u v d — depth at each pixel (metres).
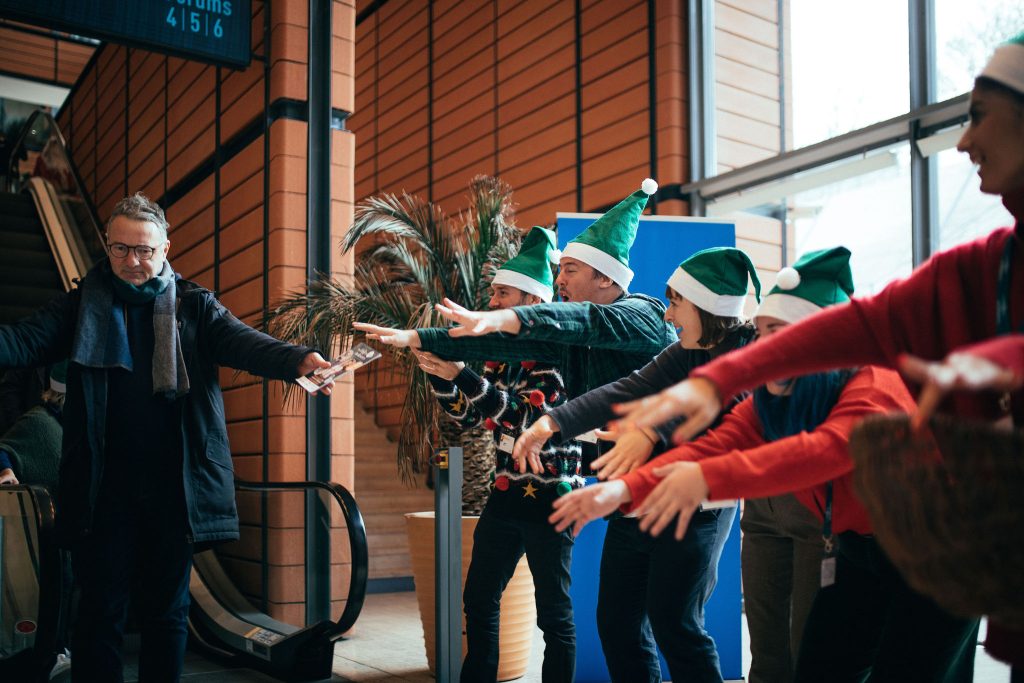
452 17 8.91
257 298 5.35
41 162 9.48
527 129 7.88
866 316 1.22
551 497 2.60
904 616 1.45
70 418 2.33
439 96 9.03
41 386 4.20
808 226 5.87
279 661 3.77
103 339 2.34
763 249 6.12
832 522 1.59
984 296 1.19
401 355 4.55
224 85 6.11
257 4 5.60
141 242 2.37
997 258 1.18
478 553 2.75
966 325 1.20
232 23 4.93
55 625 3.03
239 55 4.94
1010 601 0.81
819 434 1.33
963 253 1.22
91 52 12.47
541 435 1.86
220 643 4.27
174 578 2.39
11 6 4.26
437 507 2.77
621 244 2.40
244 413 5.46
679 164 6.56
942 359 1.22
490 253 4.67
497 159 8.21
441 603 2.74
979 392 1.12
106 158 9.33
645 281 3.71
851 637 1.62
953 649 1.45
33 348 2.35
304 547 4.18
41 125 9.59
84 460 2.29
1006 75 1.07
